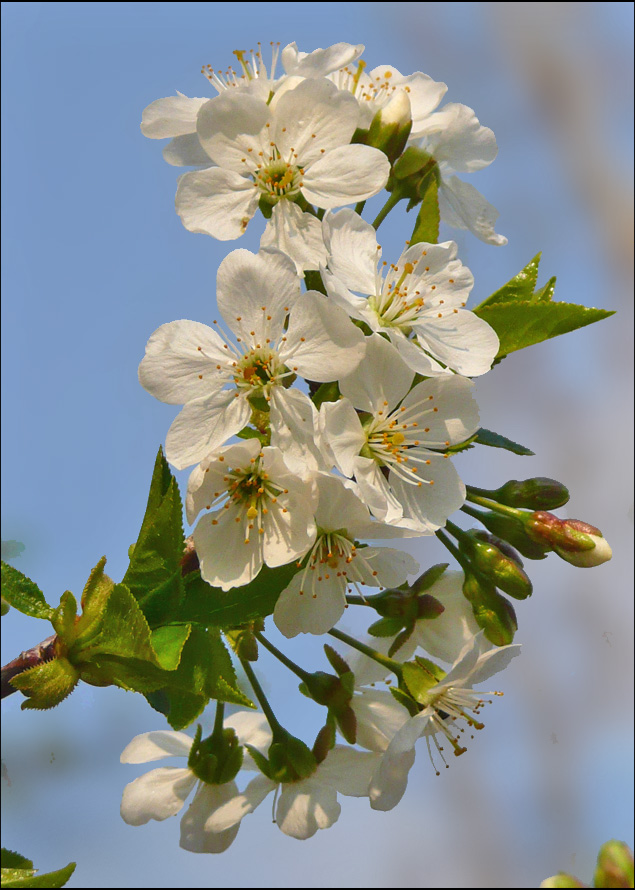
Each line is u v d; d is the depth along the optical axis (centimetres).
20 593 41
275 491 41
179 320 42
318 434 41
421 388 42
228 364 42
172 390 42
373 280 42
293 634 41
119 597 41
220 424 42
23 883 41
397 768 42
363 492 41
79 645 41
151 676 41
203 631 41
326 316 42
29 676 41
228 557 41
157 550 41
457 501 42
